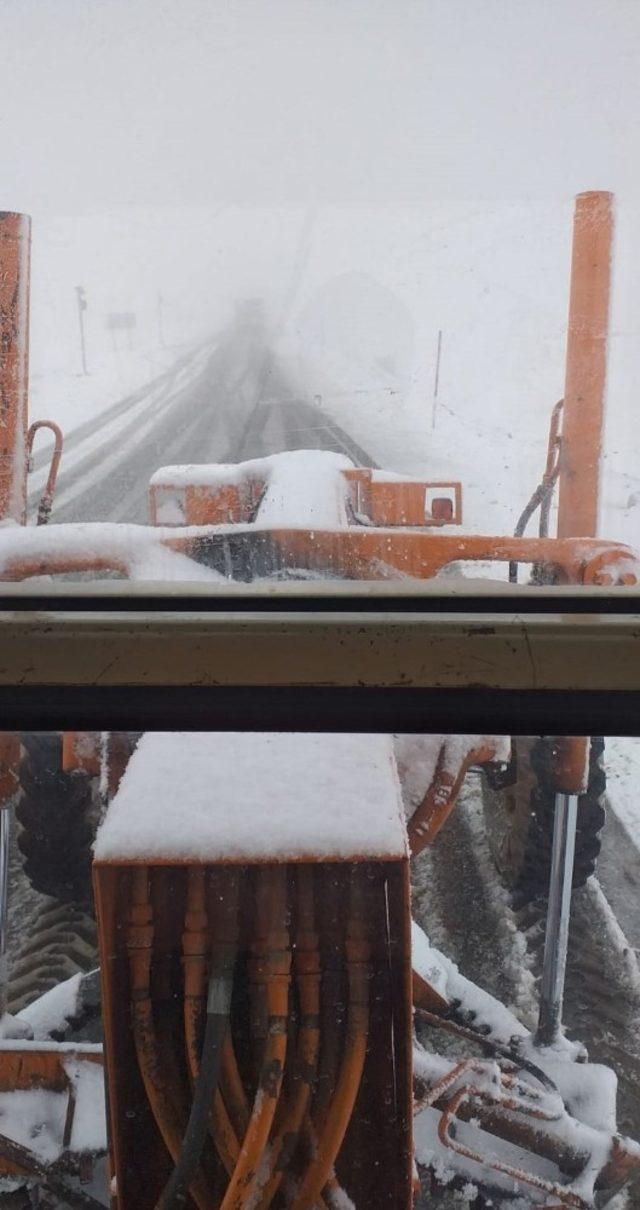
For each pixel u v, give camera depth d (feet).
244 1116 4.58
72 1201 5.88
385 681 3.60
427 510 9.25
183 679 3.61
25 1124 6.11
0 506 6.73
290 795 4.75
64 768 6.61
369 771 4.96
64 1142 5.94
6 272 5.83
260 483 9.12
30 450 7.13
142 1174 4.83
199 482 9.11
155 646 3.61
